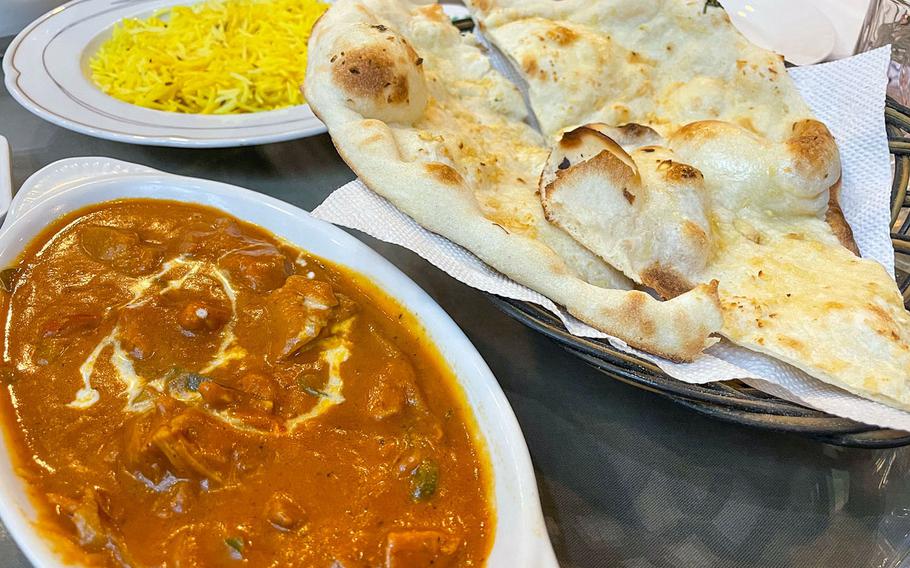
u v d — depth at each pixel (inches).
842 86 13.8
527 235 11.9
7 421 10.5
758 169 12.7
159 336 11.5
